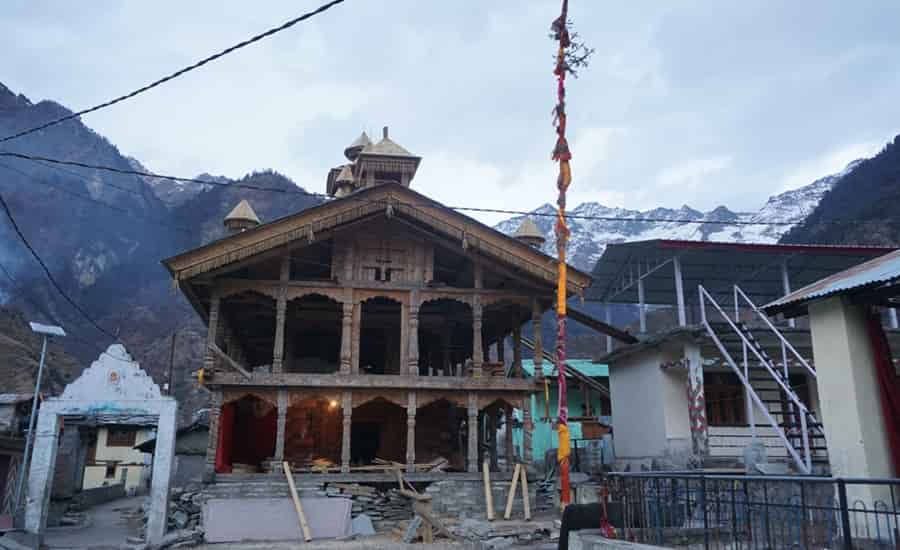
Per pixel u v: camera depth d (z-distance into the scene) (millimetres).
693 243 27656
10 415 28734
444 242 25719
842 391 12586
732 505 9586
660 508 11102
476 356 25000
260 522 20469
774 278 31422
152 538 19781
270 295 24188
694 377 23344
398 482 23328
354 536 20578
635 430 26953
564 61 19344
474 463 24047
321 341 33375
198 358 102125
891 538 9547
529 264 24859
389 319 30812
